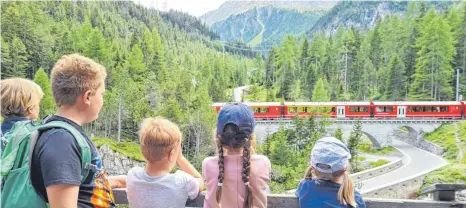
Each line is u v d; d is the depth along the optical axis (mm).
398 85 43875
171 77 41375
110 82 36281
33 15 34000
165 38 50156
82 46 37531
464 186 2426
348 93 48000
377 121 34125
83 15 42000
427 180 28953
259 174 2189
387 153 33000
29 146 1708
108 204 1894
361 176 29953
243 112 2215
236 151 2248
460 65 40562
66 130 1695
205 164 2336
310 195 2406
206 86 42969
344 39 51625
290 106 35062
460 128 31328
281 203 2547
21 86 2352
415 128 32969
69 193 1596
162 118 2369
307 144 33094
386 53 47594
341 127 34438
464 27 40844
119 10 48844
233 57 57062
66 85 1771
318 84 46750
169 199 2234
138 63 41094
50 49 33344
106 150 29141
